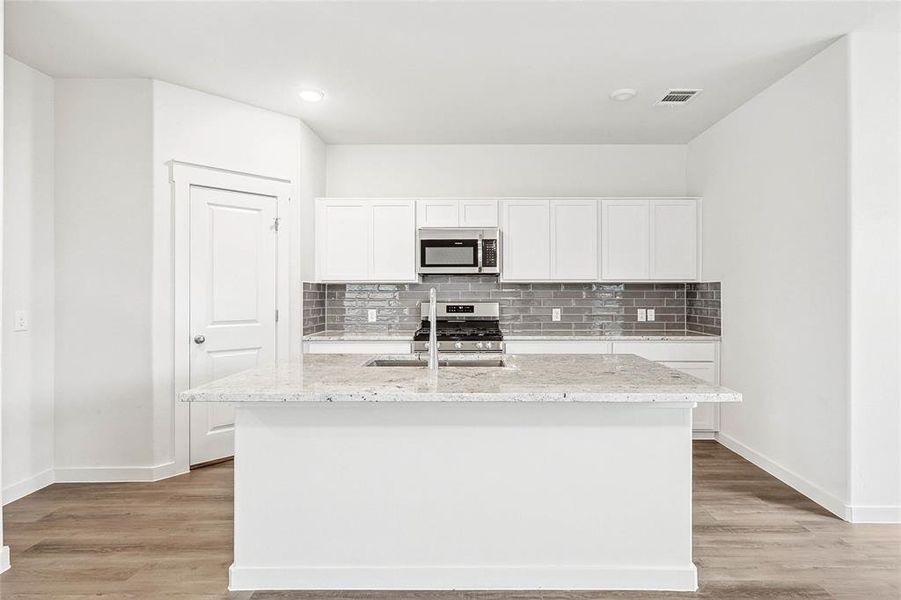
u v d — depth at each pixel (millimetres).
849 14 2697
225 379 2268
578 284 5121
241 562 2236
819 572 2369
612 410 2221
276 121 4211
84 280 3543
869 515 2883
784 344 3488
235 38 3004
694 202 4773
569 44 3049
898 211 2885
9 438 3219
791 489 3375
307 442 2232
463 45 3070
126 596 2191
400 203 4781
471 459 2234
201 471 3758
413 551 2240
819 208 3131
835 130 2992
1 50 2354
